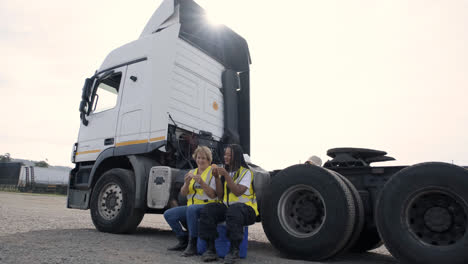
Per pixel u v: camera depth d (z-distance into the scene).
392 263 4.05
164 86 5.41
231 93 6.73
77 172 6.38
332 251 3.59
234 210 3.48
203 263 3.35
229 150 3.79
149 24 6.19
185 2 5.87
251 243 5.36
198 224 3.65
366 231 4.55
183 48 5.78
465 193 3.08
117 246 4.11
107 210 5.50
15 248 3.57
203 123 6.03
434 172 3.25
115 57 6.31
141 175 5.19
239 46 6.98
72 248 3.76
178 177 4.95
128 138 5.60
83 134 6.38
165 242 4.71
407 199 3.35
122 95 5.93
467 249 2.99
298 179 3.90
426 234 3.29
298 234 3.83
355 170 4.06
